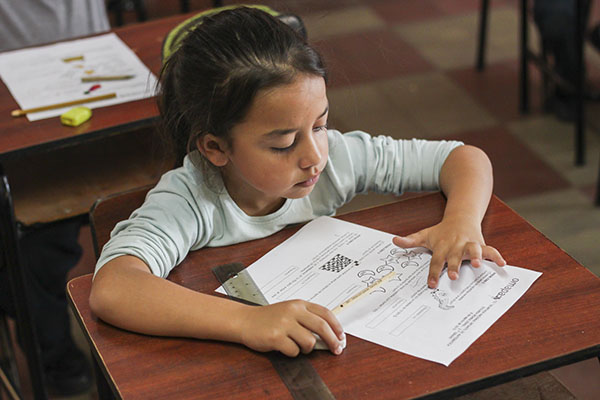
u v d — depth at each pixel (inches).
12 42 92.7
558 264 44.3
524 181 113.2
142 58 77.8
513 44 149.8
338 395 36.7
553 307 41.1
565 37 121.2
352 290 43.6
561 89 127.7
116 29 84.4
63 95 71.4
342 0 166.1
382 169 53.9
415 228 48.6
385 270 45.0
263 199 49.6
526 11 123.1
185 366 39.1
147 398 37.3
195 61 45.1
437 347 39.0
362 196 106.0
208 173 49.1
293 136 43.3
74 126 66.4
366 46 150.6
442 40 152.3
